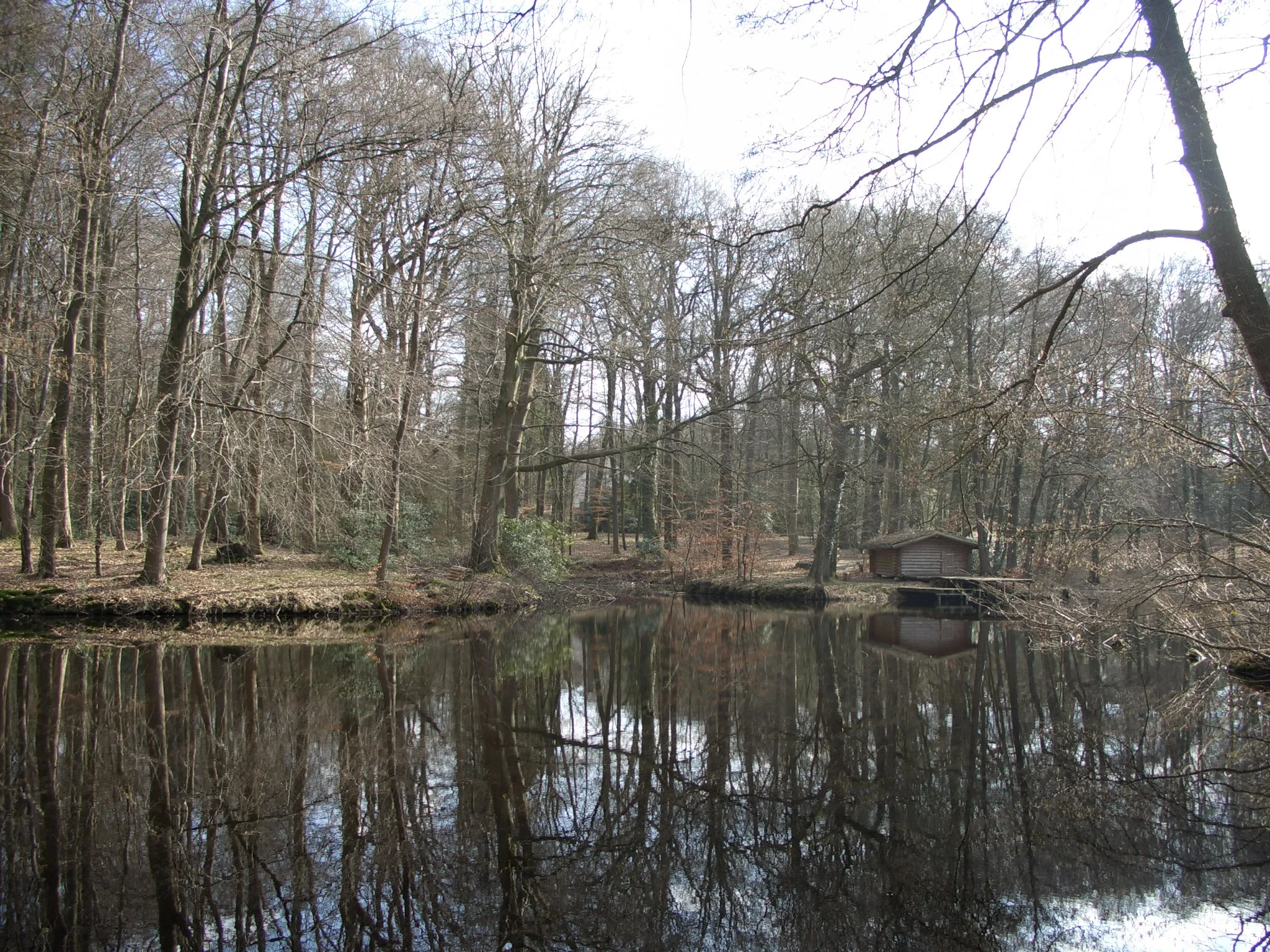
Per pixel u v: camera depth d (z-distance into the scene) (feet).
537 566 77.66
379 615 58.49
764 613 74.33
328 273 51.52
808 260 26.09
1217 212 18.16
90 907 15.20
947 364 54.44
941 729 30.73
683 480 86.12
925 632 61.05
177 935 14.24
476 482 78.38
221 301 54.70
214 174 47.11
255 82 47.03
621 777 24.41
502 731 29.09
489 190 53.01
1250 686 36.19
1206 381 29.40
